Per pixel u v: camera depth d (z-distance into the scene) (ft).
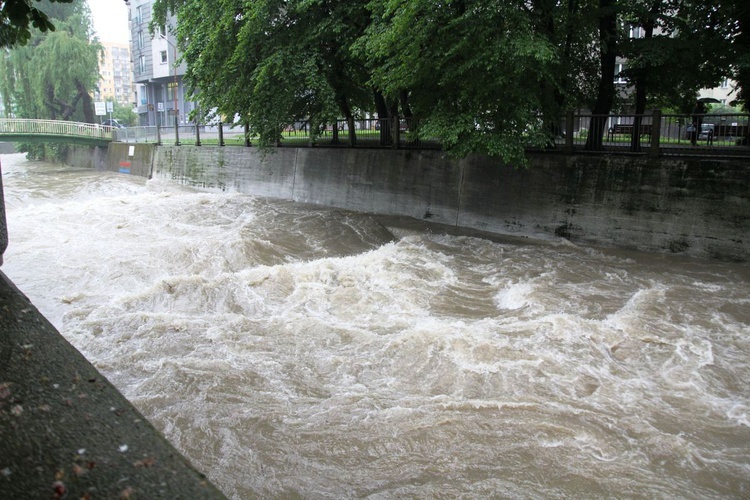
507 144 43.47
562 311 32.78
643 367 26.32
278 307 33.55
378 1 47.50
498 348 27.07
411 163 58.80
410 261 42.42
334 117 56.08
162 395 23.16
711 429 21.29
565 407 22.56
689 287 36.86
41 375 8.75
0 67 137.90
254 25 55.36
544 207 50.52
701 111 60.29
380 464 18.99
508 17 40.45
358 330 29.99
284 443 20.11
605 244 47.62
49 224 52.95
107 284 37.11
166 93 189.98
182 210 60.70
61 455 7.13
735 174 41.60
